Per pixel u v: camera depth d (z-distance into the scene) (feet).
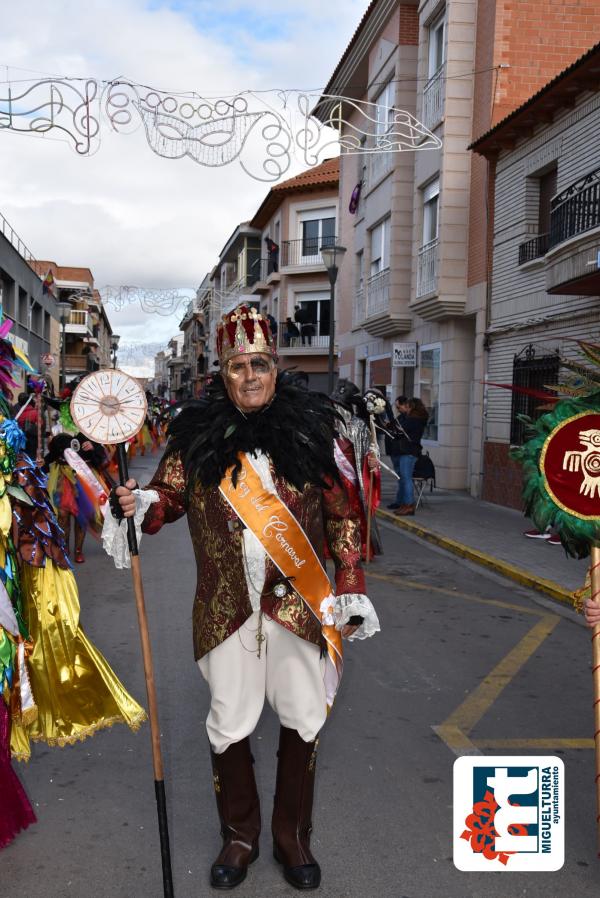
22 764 12.86
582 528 9.73
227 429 9.34
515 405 44.96
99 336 223.51
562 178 40.55
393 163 64.03
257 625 9.30
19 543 10.53
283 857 9.74
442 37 55.83
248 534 9.17
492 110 47.67
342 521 9.82
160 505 9.58
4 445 9.95
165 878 9.05
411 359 61.46
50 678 10.81
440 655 19.03
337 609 9.52
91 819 11.14
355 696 16.08
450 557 32.27
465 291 52.42
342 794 11.94
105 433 9.21
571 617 23.13
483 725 14.71
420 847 10.53
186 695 15.87
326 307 116.57
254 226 139.44
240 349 9.40
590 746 13.85
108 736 13.94
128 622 21.17
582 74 36.32
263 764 12.91
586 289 35.86
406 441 42.09
